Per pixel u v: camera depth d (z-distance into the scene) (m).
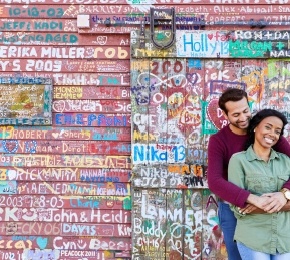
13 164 4.09
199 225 4.04
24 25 4.09
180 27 4.05
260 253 2.95
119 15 4.07
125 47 4.10
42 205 4.10
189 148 4.03
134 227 4.04
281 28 4.04
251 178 3.01
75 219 4.09
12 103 4.08
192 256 4.04
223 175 3.32
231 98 3.19
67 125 4.09
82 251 4.10
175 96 4.04
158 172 4.02
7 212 4.10
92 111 4.10
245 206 2.96
